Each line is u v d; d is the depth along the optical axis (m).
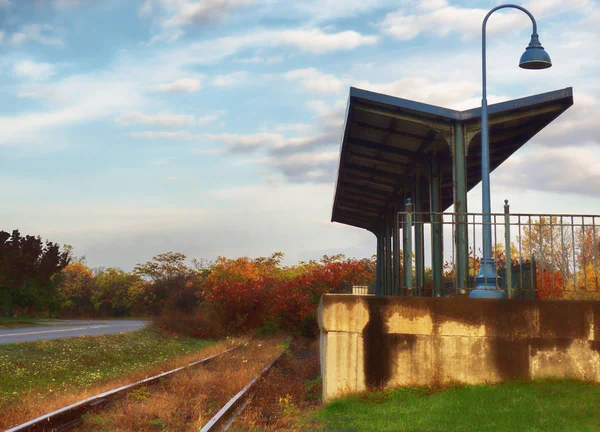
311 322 32.38
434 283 15.78
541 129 14.82
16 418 8.95
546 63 12.23
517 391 9.52
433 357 10.36
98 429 8.63
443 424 8.02
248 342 30.22
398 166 19.28
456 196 13.09
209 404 10.72
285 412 9.86
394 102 13.10
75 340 25.02
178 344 30.06
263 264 58.19
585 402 8.74
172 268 90.31
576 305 10.31
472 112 13.10
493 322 10.34
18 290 57.12
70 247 113.88
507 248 11.04
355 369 10.43
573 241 10.97
